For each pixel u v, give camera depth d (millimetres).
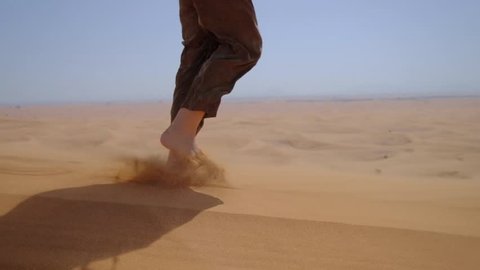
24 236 1439
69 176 2264
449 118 14070
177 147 2115
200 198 1922
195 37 2305
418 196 2346
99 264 1279
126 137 7473
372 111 19438
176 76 2422
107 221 1572
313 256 1380
